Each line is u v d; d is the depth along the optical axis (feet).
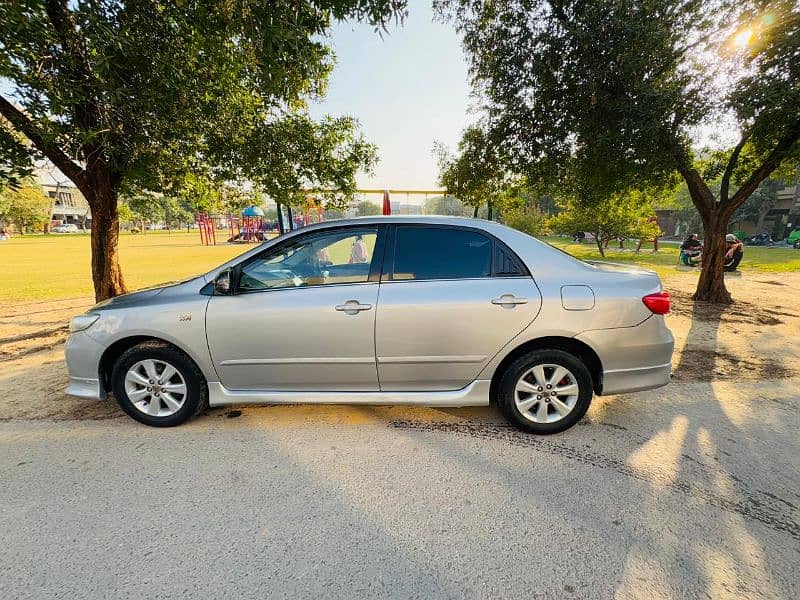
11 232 192.44
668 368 9.78
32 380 13.76
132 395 10.23
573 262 9.84
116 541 6.55
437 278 9.57
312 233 10.03
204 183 24.90
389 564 6.07
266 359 9.77
